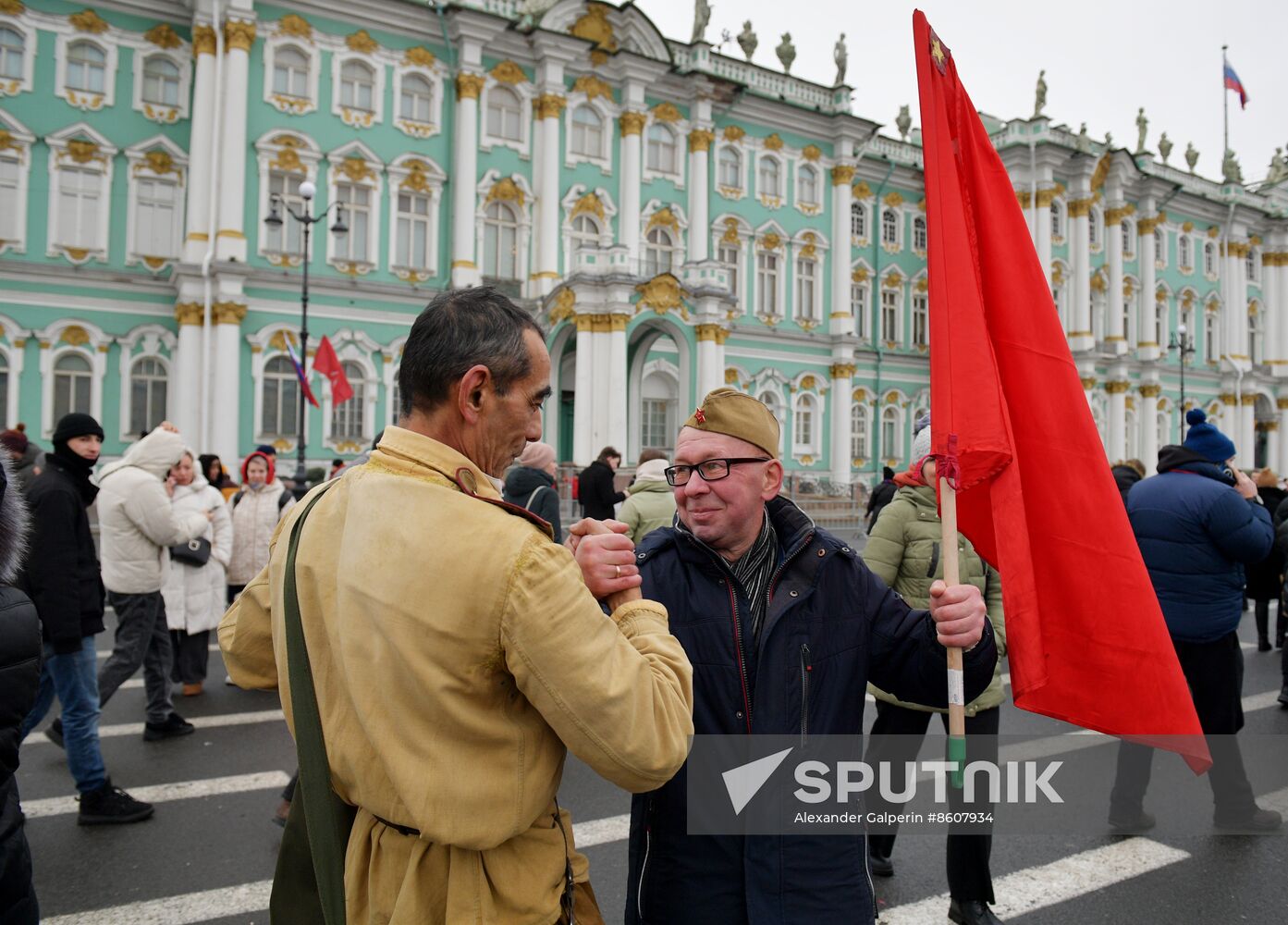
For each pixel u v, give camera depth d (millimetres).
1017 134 35531
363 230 23375
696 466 2320
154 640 6137
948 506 2232
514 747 1550
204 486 7582
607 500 11141
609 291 22031
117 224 21406
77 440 4570
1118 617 2361
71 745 4629
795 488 29516
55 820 4762
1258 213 44125
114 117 21344
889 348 33938
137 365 21594
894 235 34656
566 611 1493
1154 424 39656
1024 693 2295
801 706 2184
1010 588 2326
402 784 1465
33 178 20656
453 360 1641
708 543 2354
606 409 21938
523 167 25297
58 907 3836
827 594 2307
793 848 2109
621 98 27156
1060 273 36312
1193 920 3713
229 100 21344
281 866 1782
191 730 6332
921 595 3994
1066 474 2447
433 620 1466
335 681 1605
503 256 25203
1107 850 4434
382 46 23453
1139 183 39406
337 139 22875
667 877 2131
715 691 2191
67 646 4406
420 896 1528
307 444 22312
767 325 30594
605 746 1497
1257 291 45125
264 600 1912
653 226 28078
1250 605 13336
